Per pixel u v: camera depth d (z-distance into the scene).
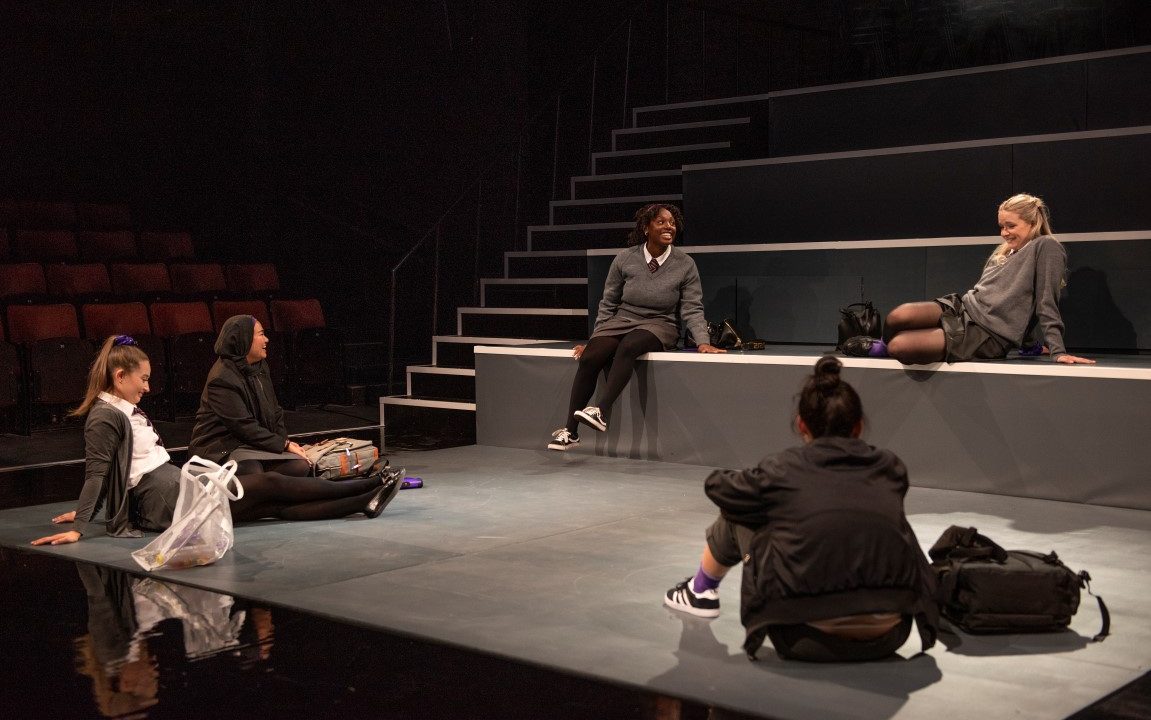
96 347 7.82
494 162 10.11
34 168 9.34
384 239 10.52
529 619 3.38
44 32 9.29
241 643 3.21
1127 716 2.59
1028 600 3.14
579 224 9.14
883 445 5.54
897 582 2.82
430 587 3.75
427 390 7.84
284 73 10.20
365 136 10.45
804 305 6.63
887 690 2.75
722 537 3.19
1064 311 5.92
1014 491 5.21
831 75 9.72
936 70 9.30
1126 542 4.31
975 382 5.27
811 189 7.30
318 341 8.95
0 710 2.73
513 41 10.93
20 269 8.24
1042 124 7.42
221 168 10.10
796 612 2.82
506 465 6.25
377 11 10.43
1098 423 4.98
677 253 6.43
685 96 10.34
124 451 4.59
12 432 7.61
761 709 2.64
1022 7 8.95
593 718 2.62
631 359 6.23
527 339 7.82
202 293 9.05
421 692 2.80
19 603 3.66
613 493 5.39
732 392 5.99
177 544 4.06
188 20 9.87
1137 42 8.59
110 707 2.74
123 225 9.48
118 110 9.68
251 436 4.92
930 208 6.95
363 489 4.87
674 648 3.09
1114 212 6.48
